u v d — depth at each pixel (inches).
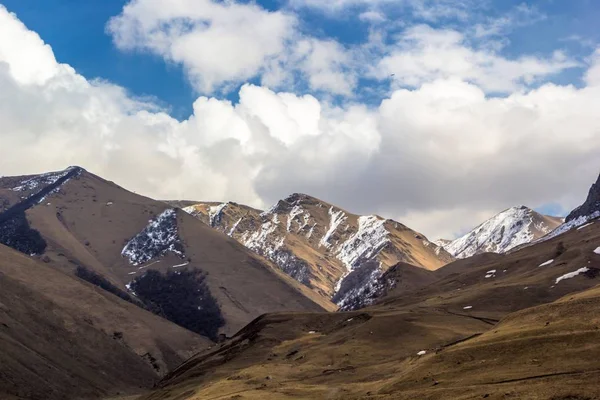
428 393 3501.5
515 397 3093.0
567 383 3122.5
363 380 4958.2
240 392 4854.8
